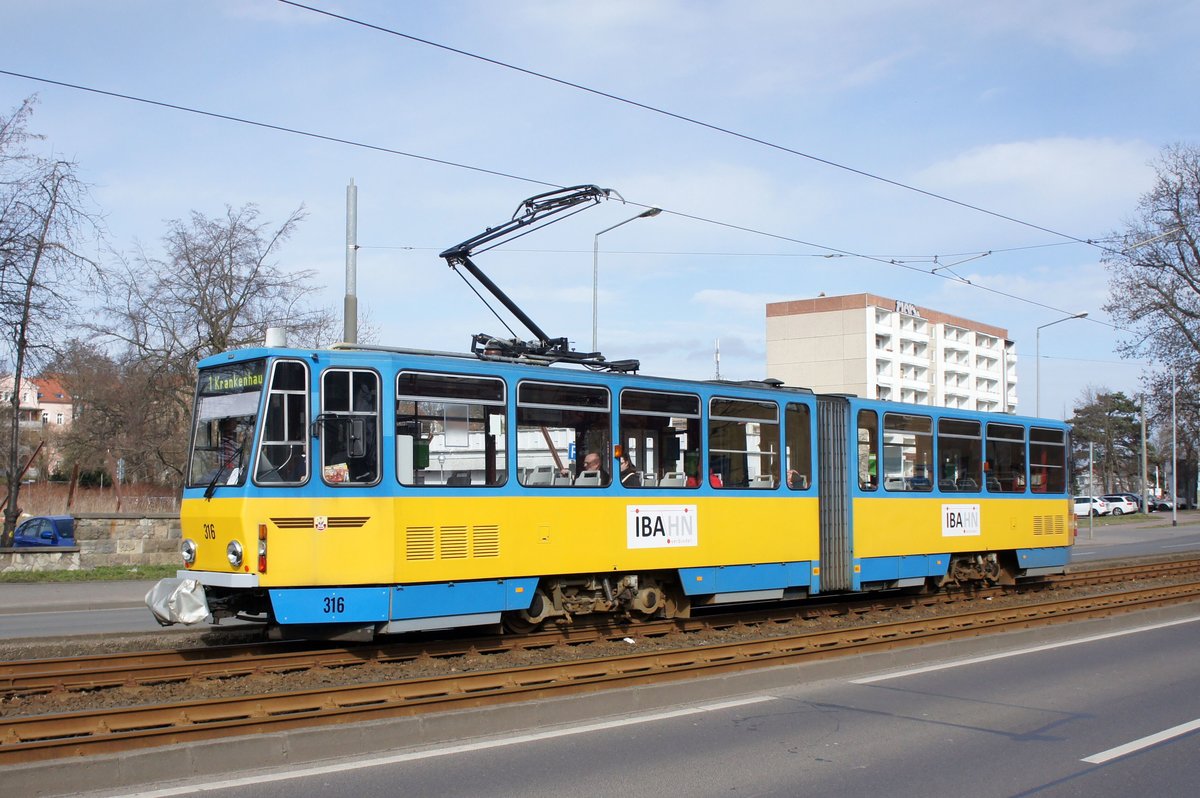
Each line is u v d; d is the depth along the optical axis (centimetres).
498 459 1230
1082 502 7262
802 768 742
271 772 698
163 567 2339
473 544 1198
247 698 862
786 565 1554
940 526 1838
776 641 1266
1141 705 967
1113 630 1496
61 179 2341
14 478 2456
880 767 749
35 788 634
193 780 679
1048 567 2130
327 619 1102
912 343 10300
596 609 1346
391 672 1105
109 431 3653
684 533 1415
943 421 1872
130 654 1122
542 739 807
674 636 1415
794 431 1588
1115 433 9825
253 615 1152
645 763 746
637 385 1377
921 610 1766
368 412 1140
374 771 708
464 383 1209
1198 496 9519
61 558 2312
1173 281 4684
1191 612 1703
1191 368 4716
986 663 1202
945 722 892
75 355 2781
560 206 1535
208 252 3127
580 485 1304
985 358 11731
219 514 1108
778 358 9900
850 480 1670
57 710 909
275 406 1110
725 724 875
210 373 1183
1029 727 876
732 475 1489
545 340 1531
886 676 1110
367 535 1123
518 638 1278
